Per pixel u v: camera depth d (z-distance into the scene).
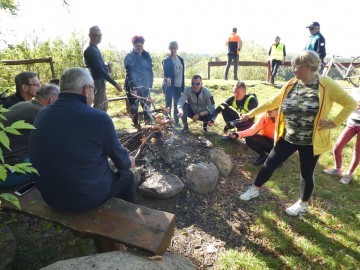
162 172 3.45
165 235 1.96
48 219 2.08
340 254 2.61
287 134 2.82
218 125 5.72
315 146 2.67
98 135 1.90
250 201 3.34
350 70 10.16
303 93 2.62
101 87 5.08
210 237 2.81
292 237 2.81
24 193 2.38
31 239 2.58
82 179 1.90
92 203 2.04
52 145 1.84
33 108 2.57
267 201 3.36
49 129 1.86
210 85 9.23
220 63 11.65
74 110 1.88
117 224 2.02
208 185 3.40
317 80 2.56
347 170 4.11
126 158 2.15
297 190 3.63
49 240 2.60
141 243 1.87
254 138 4.04
